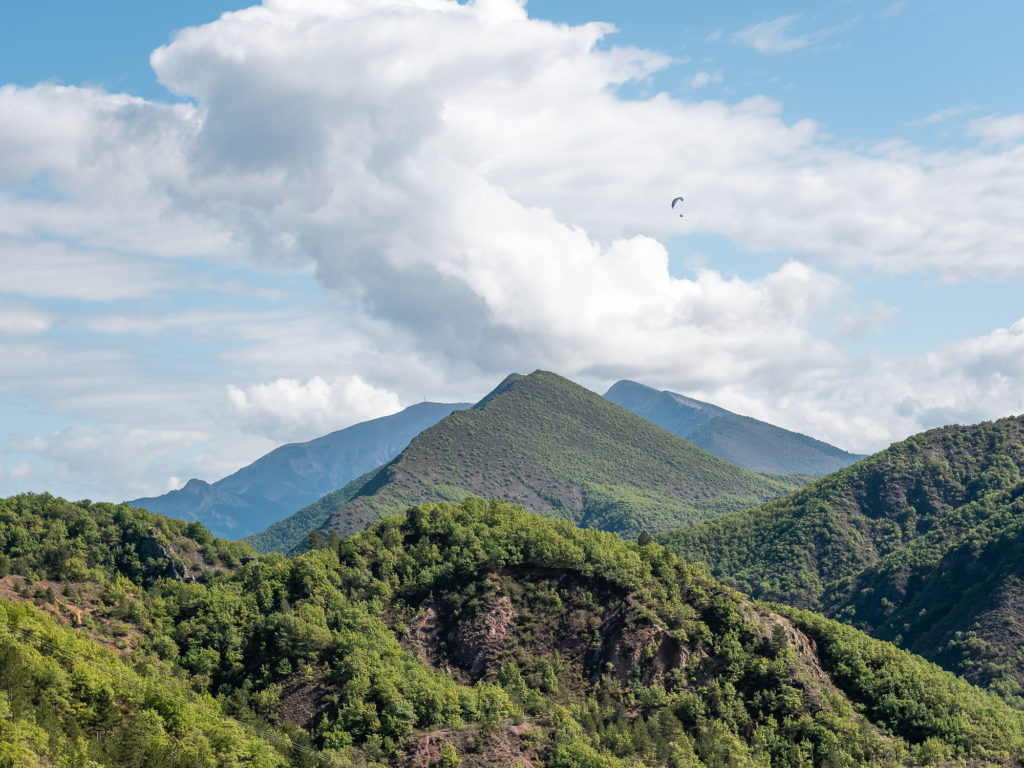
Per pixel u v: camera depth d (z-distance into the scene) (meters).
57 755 125.69
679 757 185.00
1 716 126.25
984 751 195.88
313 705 195.50
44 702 137.50
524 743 185.12
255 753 158.12
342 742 184.12
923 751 196.62
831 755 191.62
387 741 182.75
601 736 189.38
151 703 155.88
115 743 137.38
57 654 159.00
